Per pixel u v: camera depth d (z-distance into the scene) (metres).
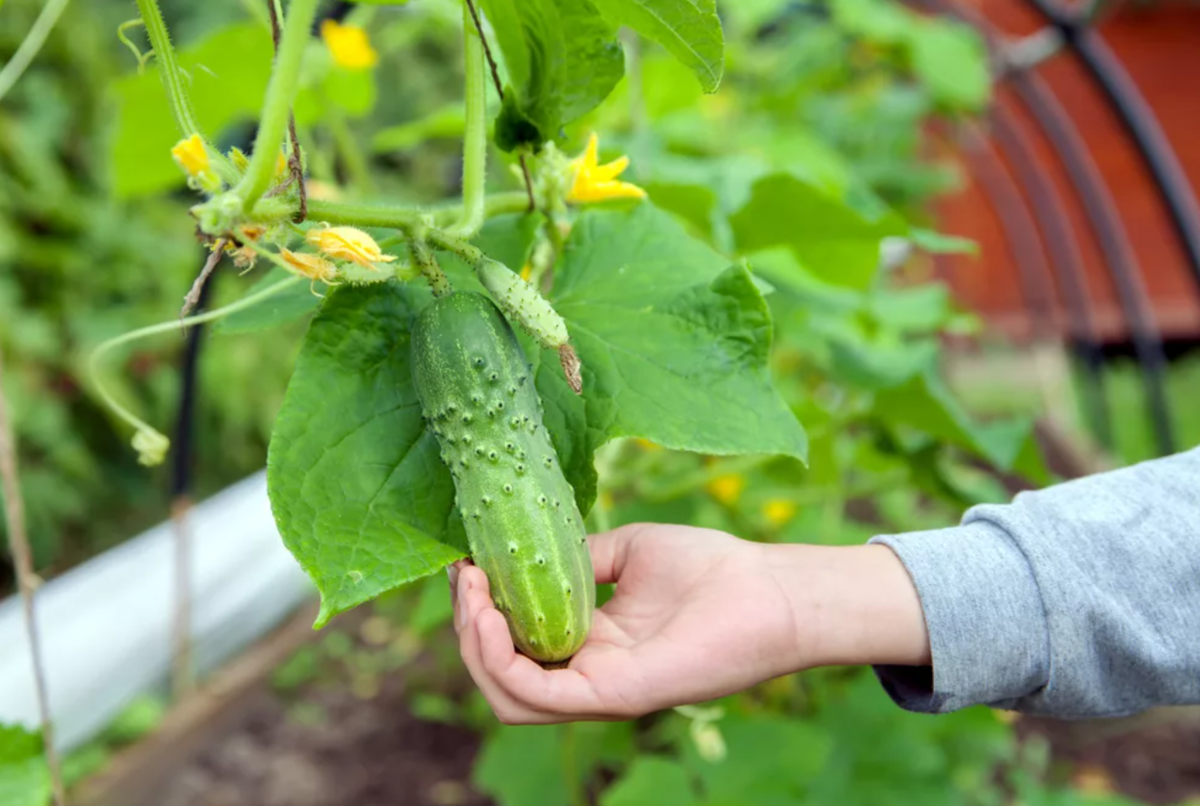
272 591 1.40
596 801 1.07
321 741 1.17
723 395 0.58
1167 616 0.59
